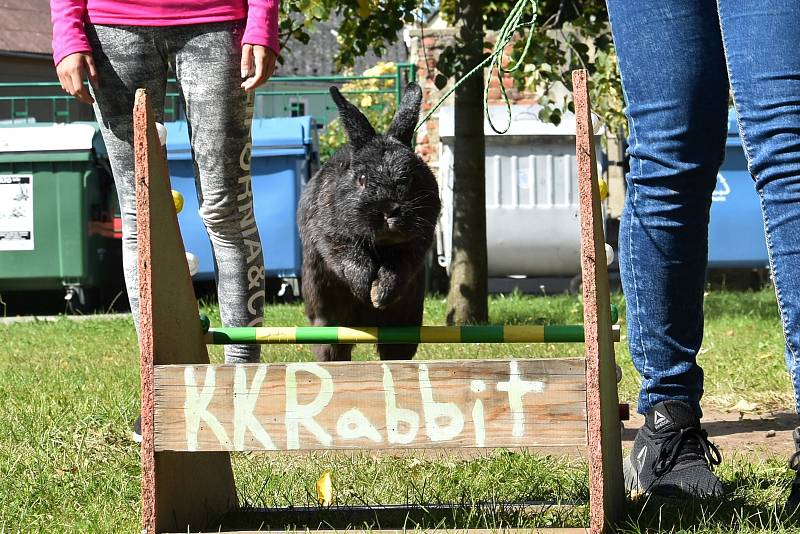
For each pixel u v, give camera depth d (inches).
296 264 727.1
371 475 218.7
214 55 223.0
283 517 187.3
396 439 162.4
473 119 546.0
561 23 534.6
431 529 172.9
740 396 326.6
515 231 710.5
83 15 226.7
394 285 235.9
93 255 705.0
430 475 217.2
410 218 231.9
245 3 227.3
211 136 225.8
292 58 1651.1
